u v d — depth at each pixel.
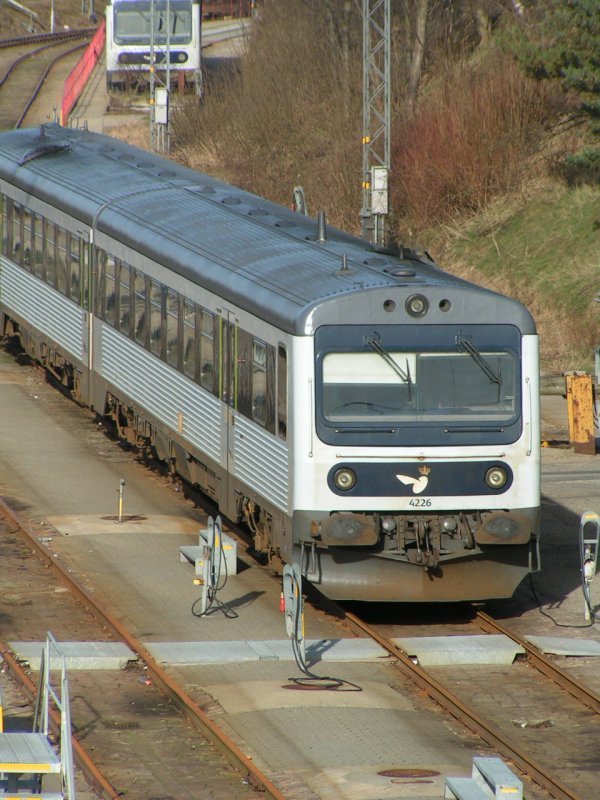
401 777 36.75
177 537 63.00
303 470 49.53
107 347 77.25
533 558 52.00
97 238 78.31
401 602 55.66
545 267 124.94
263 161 167.00
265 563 59.84
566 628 52.31
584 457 83.50
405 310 49.84
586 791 36.75
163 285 67.56
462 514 50.41
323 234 60.12
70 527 63.78
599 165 126.88
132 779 36.62
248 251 60.41
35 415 87.12
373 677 45.91
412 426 49.78
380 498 49.81
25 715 41.47
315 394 49.41
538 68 134.38
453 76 155.25
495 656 48.09
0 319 99.75
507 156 141.50
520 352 50.72
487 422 50.38
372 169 120.75
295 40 181.88
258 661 46.84
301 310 49.84
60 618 51.25
